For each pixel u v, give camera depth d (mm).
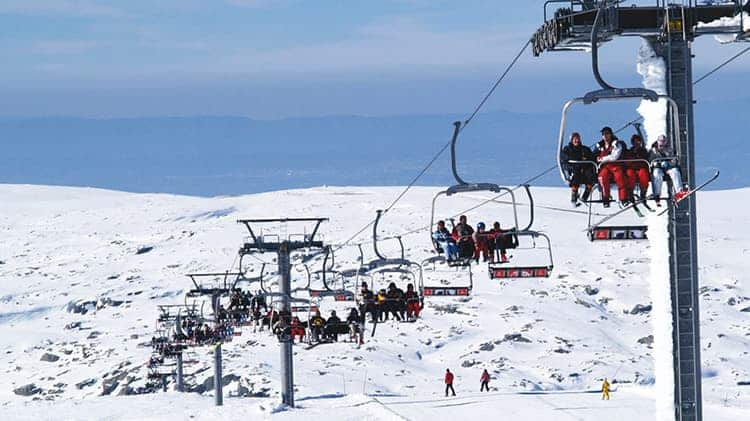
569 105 35156
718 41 40750
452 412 103500
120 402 125312
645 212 40062
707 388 147375
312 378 155875
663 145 36469
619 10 40500
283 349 112875
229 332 116500
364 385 152500
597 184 37969
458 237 58406
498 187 55750
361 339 94438
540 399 111625
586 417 98500
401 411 104562
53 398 175000
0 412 119125
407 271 74438
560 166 36188
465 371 172750
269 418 103688
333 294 95875
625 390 119688
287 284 105188
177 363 146750
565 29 41062
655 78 40594
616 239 40062
